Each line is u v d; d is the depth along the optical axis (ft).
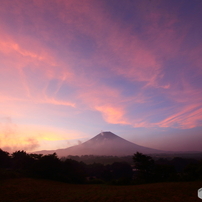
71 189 73.92
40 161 111.96
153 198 49.06
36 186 74.69
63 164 124.06
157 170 119.44
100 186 89.56
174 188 66.13
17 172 107.55
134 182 114.11
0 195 51.13
